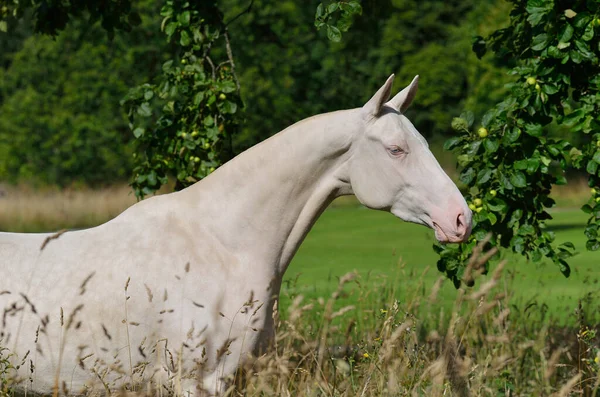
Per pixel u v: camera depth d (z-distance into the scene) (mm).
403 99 7375
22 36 64500
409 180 7082
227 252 7230
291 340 7887
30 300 7012
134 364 7043
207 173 10977
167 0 11969
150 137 11523
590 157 9211
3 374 6969
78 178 53969
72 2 13352
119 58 53062
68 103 53969
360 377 7941
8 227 36312
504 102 9453
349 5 10062
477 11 52812
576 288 18031
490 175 9352
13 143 53875
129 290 7012
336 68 60094
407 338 7840
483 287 7262
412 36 63000
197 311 7043
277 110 55812
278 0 56938
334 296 7324
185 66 11500
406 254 26156
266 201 7258
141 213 7363
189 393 7066
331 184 7336
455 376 7551
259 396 7203
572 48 9180
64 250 7211
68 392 7074
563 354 10789
